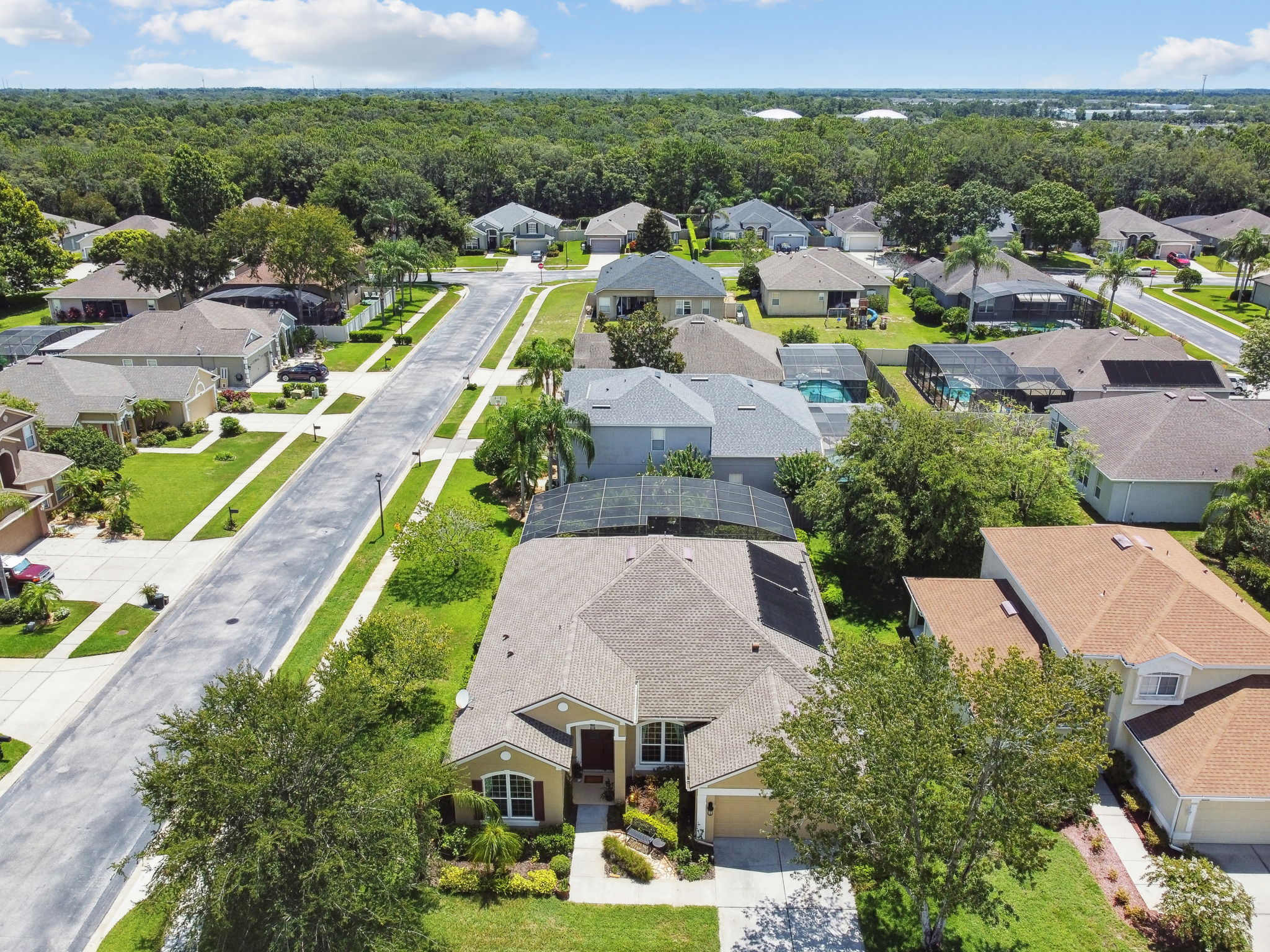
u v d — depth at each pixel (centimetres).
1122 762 3219
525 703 3067
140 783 2839
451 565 4628
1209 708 3097
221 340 7450
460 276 12194
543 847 2938
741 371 6756
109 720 3575
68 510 5294
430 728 3450
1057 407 6028
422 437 6519
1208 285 11244
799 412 5747
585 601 3506
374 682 3281
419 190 12725
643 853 2953
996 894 2772
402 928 2400
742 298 10869
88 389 6247
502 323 9688
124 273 9106
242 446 6341
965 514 4131
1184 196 14600
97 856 2952
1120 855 2939
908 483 4256
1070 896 2784
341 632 4153
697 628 3362
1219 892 2555
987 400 6575
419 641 3569
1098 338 7144
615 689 3142
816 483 4628
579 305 10438
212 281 9488
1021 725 2256
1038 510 4703
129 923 2700
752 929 2677
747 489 4844
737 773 2855
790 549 4312
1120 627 3259
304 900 2217
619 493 4641
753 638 3334
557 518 4509
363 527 5188
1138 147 16675
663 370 6450
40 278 10156
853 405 6250
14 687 3747
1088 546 3762
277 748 2380
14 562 4484
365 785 2408
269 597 4459
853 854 2539
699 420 5216
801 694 3116
